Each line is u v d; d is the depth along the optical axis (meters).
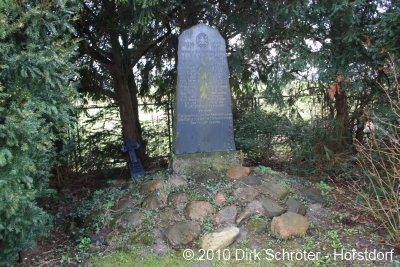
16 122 2.65
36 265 3.36
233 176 4.65
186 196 4.17
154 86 7.84
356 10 5.02
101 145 7.38
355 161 5.35
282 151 6.48
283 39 6.36
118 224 3.85
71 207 4.91
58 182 6.12
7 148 2.74
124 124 7.25
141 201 4.20
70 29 3.23
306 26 5.63
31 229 3.18
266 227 3.79
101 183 6.59
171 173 4.84
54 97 3.21
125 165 7.44
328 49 5.42
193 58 4.86
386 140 4.59
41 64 2.89
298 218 3.81
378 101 5.37
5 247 3.06
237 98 7.37
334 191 4.82
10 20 2.83
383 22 4.36
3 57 2.72
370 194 4.33
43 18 3.04
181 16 6.30
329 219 4.04
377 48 4.61
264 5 5.74
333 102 6.30
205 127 4.99
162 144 7.91
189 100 4.89
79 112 7.00
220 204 4.05
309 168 5.83
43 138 2.99
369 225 3.86
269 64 6.85
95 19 5.66
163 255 3.41
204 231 3.70
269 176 4.82
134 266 3.26
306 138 6.01
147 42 6.64
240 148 6.55
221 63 4.99
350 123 6.02
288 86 6.86
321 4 5.16
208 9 6.25
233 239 3.60
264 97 6.71
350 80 5.34
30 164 2.86
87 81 6.89
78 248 3.63
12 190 2.71
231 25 6.37
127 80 7.20
